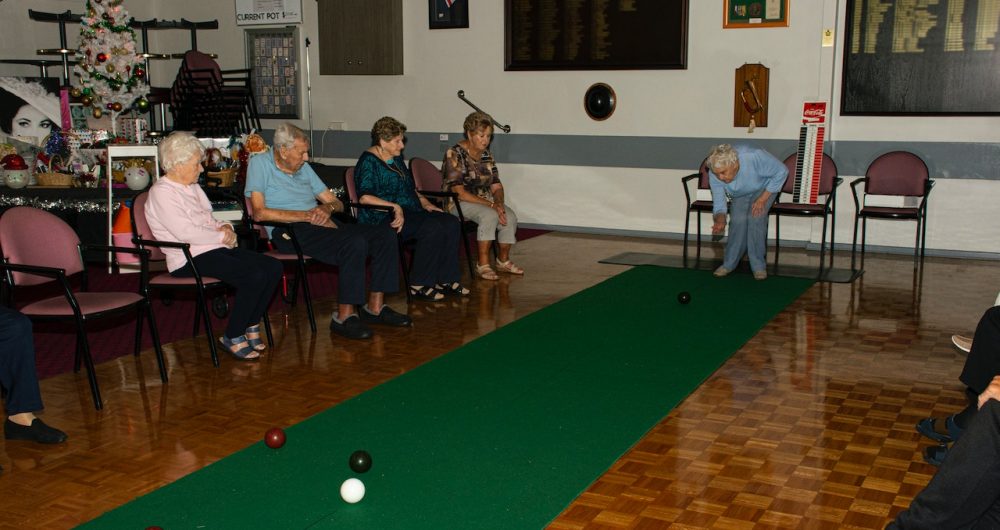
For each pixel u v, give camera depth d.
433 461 3.15
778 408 3.71
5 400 3.41
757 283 6.12
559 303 5.53
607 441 3.34
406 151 9.06
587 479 3.01
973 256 7.11
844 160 7.36
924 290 5.93
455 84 8.72
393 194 5.53
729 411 3.68
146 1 9.86
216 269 4.35
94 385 3.73
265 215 4.86
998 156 6.91
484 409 3.68
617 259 7.04
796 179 7.25
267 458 3.19
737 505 2.83
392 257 5.02
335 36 8.99
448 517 2.73
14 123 7.94
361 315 5.09
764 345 4.63
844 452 3.26
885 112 7.15
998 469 2.18
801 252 7.38
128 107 6.89
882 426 3.52
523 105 8.45
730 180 5.82
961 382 3.78
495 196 6.32
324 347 4.64
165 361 4.41
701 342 4.68
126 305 3.93
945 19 6.87
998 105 6.85
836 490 2.95
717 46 7.61
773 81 7.45
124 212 5.51
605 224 8.34
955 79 6.93
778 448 3.29
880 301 5.61
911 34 6.98
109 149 5.65
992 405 2.24
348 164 9.38
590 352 4.50
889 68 7.09
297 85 9.41
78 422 3.58
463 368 4.24
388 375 4.16
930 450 3.18
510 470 3.08
